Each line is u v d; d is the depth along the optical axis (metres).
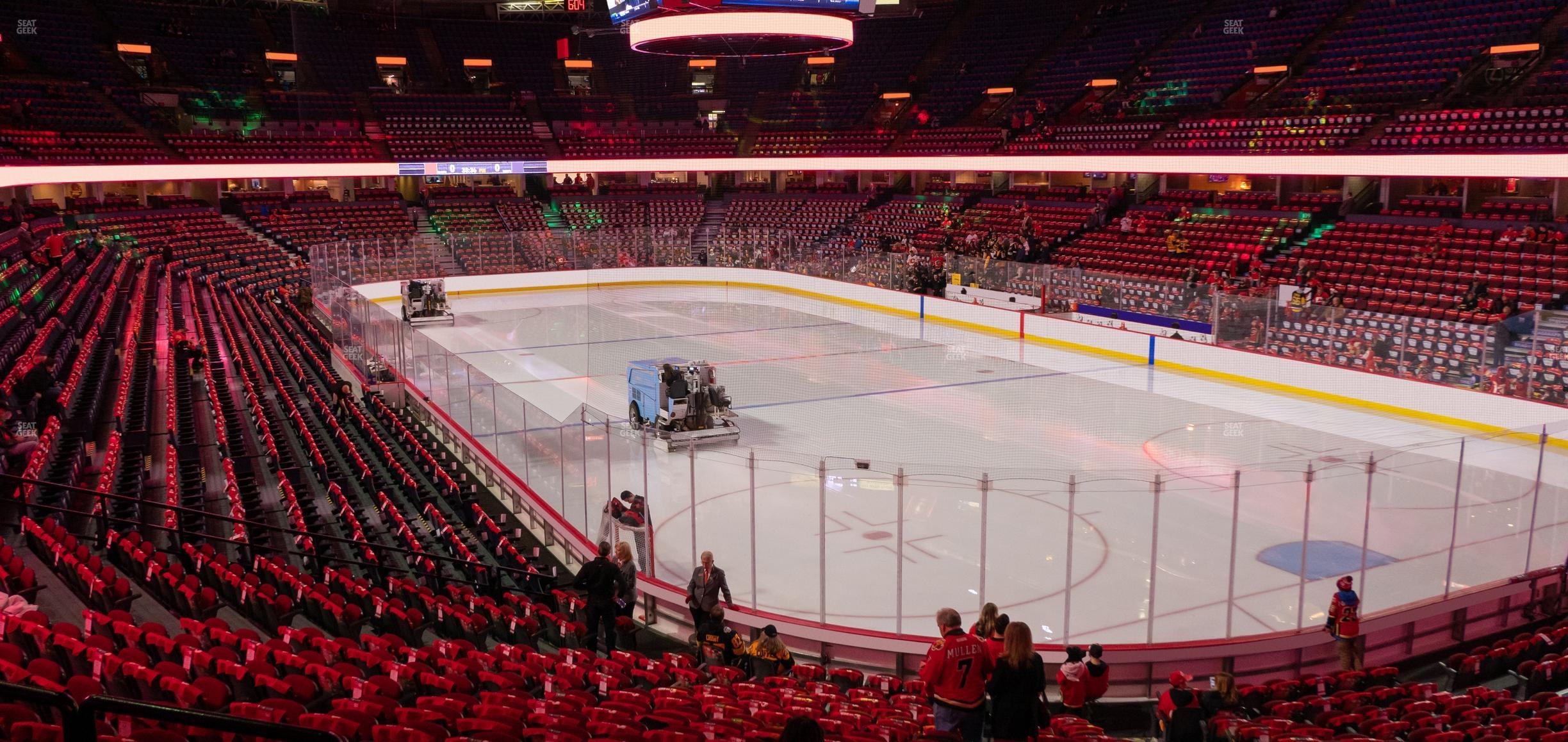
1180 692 10.01
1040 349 35.62
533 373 31.55
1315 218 38.09
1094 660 10.64
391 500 17.34
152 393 22.97
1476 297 28.75
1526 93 36.53
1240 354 29.89
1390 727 9.37
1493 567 14.65
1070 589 13.34
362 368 29.61
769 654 11.80
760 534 16.59
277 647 9.38
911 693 11.69
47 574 11.41
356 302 29.86
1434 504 16.81
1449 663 12.30
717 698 9.51
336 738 3.67
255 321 34.69
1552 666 11.51
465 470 21.59
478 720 7.62
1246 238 38.66
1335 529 16.34
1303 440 23.44
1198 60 48.88
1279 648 12.95
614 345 36.47
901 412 26.50
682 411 23.00
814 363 33.22
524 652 11.17
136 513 14.76
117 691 7.87
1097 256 42.06
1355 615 12.36
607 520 15.00
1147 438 23.67
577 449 16.22
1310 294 31.58
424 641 12.37
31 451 15.23
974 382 30.22
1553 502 15.99
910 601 14.30
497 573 14.09
